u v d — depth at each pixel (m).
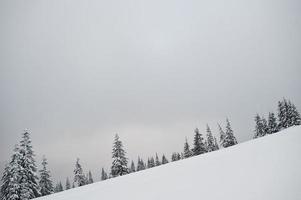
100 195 15.36
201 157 21.56
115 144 52.12
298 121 57.59
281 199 7.95
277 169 11.02
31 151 41.50
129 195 13.50
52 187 49.22
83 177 55.50
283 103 59.91
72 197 17.19
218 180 12.00
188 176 14.59
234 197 9.23
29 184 38.91
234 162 14.77
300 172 9.79
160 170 19.97
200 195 10.49
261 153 15.09
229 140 62.16
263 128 62.78
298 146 14.38
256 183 10.04
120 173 50.25
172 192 12.06
